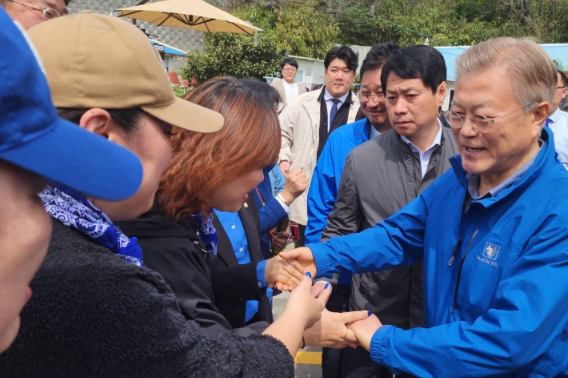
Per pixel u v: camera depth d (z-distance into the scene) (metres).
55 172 0.67
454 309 1.83
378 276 2.56
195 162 1.54
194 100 1.67
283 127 5.13
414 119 2.51
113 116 1.10
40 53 1.09
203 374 1.10
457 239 1.85
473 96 1.63
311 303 1.53
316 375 3.95
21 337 0.98
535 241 1.61
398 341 1.82
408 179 2.61
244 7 25.08
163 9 8.62
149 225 1.48
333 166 3.28
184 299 1.48
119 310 1.00
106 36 1.10
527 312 1.55
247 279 2.01
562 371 1.67
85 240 1.10
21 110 0.63
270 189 3.25
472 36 29.33
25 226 0.68
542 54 1.62
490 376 1.64
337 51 4.90
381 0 29.16
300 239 4.94
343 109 5.05
